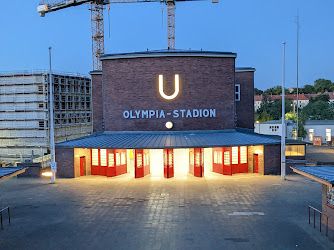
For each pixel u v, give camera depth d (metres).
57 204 23.62
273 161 32.94
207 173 34.22
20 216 20.97
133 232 17.92
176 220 19.78
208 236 17.19
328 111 101.25
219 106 35.06
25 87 59.31
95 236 17.41
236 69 42.91
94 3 96.81
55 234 17.77
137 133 34.84
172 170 32.41
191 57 34.31
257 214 20.70
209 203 23.31
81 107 68.19
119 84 35.16
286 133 60.78
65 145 32.38
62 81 62.62
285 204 22.81
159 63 34.34
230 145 29.89
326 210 18.20
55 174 33.06
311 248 15.53
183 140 31.41
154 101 34.56
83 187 28.81
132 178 32.28
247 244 16.08
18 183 30.83
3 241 16.86
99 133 37.53
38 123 59.28
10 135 60.44
